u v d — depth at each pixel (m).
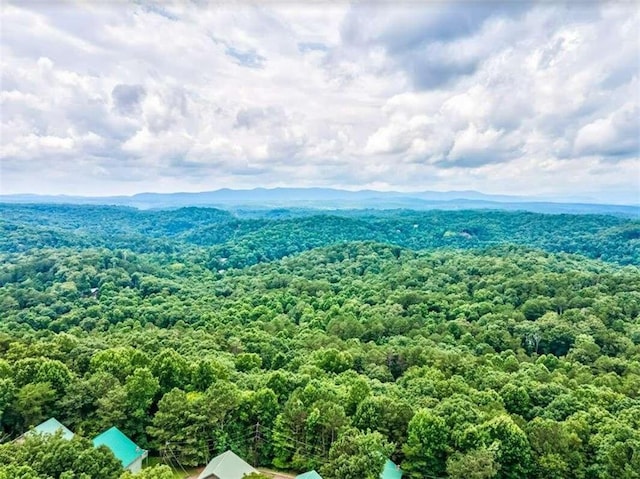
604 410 53.84
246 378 61.16
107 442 43.19
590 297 114.56
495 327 98.75
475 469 40.72
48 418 46.19
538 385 61.47
